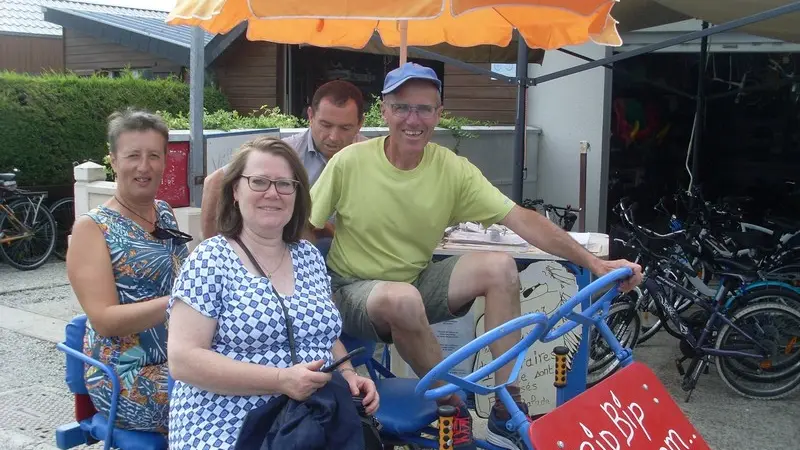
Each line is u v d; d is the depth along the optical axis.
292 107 10.71
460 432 2.60
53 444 3.86
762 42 7.76
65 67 13.53
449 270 2.90
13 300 6.89
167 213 3.11
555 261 3.68
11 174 8.24
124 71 11.60
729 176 9.79
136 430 2.73
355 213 2.93
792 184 9.48
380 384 2.90
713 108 9.67
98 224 2.78
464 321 3.81
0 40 16.19
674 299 4.90
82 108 9.36
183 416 2.16
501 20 4.41
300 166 2.34
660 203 6.84
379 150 2.96
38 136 8.97
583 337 3.74
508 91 9.02
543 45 4.23
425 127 2.80
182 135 5.27
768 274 4.91
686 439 2.33
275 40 4.54
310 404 2.07
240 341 2.13
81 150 9.38
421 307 2.65
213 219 3.09
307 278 2.36
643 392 2.35
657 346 5.53
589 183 8.41
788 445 3.88
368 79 10.85
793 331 4.51
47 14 13.14
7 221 8.16
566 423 2.09
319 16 3.01
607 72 8.20
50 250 8.47
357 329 2.81
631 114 9.20
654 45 4.68
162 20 13.67
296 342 2.20
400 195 2.89
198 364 2.07
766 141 9.56
